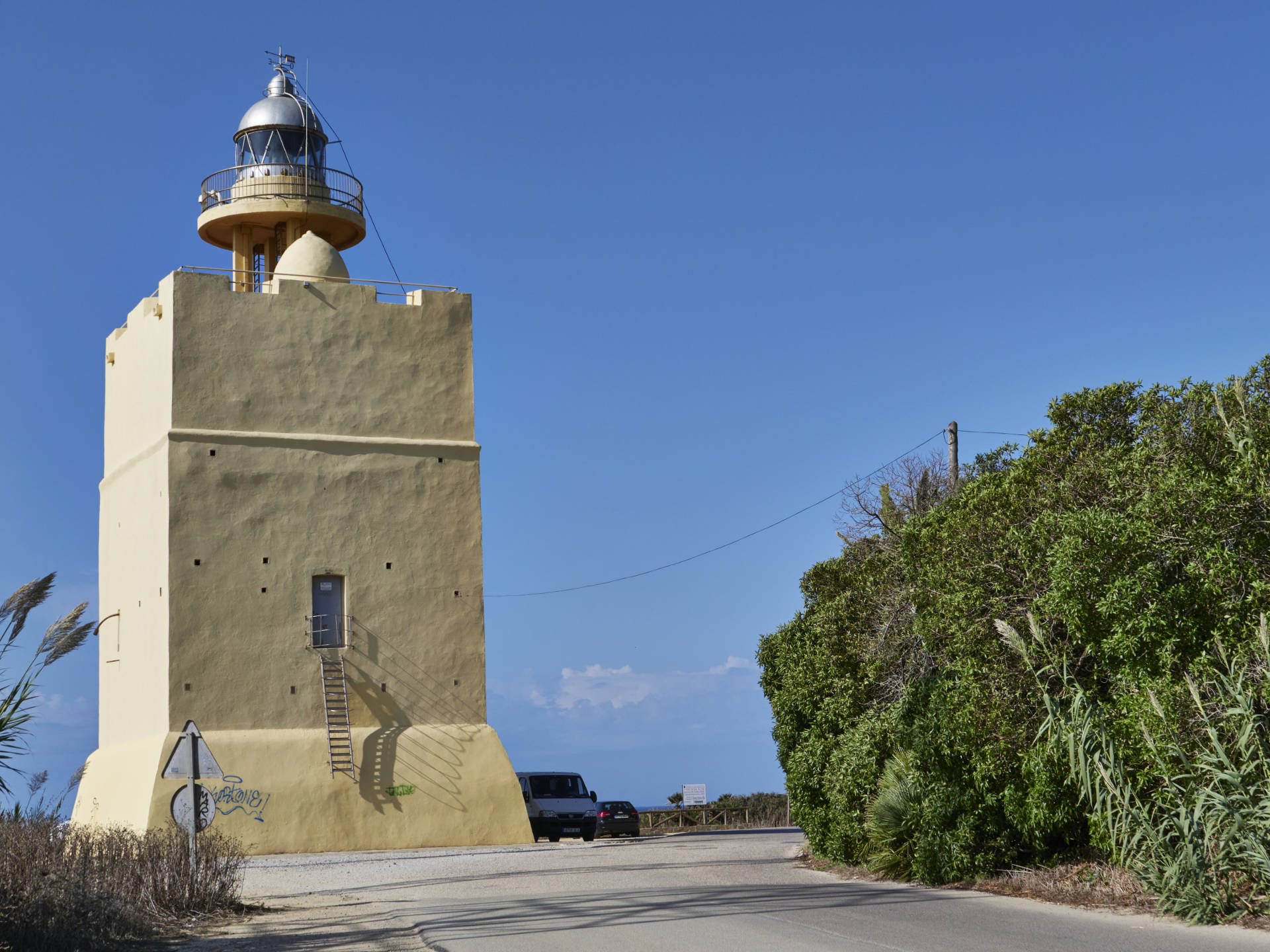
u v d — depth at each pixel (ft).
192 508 98.37
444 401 108.88
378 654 102.42
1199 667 42.86
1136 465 47.55
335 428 104.53
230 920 51.03
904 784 58.59
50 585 42.09
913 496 101.86
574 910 48.29
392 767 99.91
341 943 42.37
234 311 102.58
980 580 51.42
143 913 48.65
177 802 54.29
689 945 37.52
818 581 77.92
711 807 156.66
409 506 105.60
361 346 106.52
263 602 99.40
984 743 51.67
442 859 84.79
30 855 46.21
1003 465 70.85
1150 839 42.29
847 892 51.57
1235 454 45.75
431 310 109.70
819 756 69.31
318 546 101.86
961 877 53.16
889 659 67.21
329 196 118.11
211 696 96.53
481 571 107.34
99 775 106.52
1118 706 46.65
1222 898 40.04
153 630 100.53
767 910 45.50
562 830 109.19
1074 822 50.57
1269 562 43.96
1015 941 36.45
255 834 94.02
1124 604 44.32
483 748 103.60
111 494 115.34
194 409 100.12
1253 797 40.55
